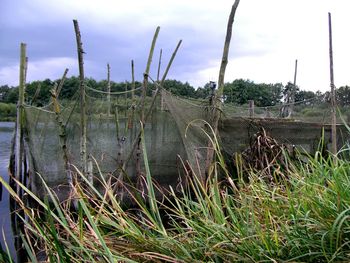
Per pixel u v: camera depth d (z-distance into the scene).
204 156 7.14
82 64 6.94
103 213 3.46
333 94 6.69
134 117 8.75
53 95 7.05
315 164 3.59
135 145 7.65
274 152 6.14
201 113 7.36
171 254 2.88
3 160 15.72
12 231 7.22
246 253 2.76
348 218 2.68
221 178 6.14
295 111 11.15
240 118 7.91
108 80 12.92
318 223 2.72
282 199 3.38
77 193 3.08
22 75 7.90
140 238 2.96
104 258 2.69
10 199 8.21
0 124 27.53
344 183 3.04
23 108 7.96
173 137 8.46
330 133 8.45
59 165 8.09
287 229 2.83
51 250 2.62
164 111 8.55
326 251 2.63
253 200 3.50
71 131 8.34
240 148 7.69
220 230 2.98
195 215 3.39
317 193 3.11
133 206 4.72
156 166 8.40
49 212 2.59
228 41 6.76
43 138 8.16
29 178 8.12
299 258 2.67
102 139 8.58
